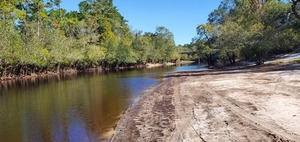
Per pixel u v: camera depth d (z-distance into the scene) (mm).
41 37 62812
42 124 14852
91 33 87938
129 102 20141
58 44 65125
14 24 51000
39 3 72062
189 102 17094
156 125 12586
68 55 69312
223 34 55750
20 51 50781
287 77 24219
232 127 10789
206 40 74250
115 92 26406
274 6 37906
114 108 18156
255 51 47281
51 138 12320
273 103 13984
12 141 12172
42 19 75375
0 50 44656
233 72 39062
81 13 103500
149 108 16828
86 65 87312
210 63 76500
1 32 44938
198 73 45000
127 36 109875
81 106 19531
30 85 39219
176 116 13742
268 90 18266
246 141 9141
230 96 17469
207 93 19766
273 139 9039
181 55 133875
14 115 17484
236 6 65000
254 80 24812
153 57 110938
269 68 37594
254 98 15891
